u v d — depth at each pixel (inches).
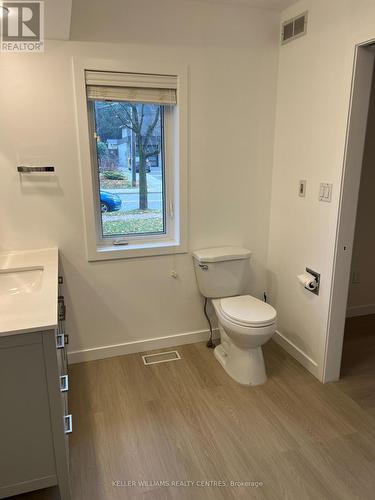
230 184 107.1
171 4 90.0
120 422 80.0
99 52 86.7
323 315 91.7
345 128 79.7
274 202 110.8
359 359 105.3
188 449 72.7
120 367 101.1
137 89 92.3
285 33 98.5
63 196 91.9
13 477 56.9
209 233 108.7
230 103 101.3
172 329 111.7
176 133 99.3
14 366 52.1
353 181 82.6
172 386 92.7
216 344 113.4
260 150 107.7
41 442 56.6
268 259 116.7
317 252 92.5
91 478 66.1
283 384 93.5
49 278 70.6
